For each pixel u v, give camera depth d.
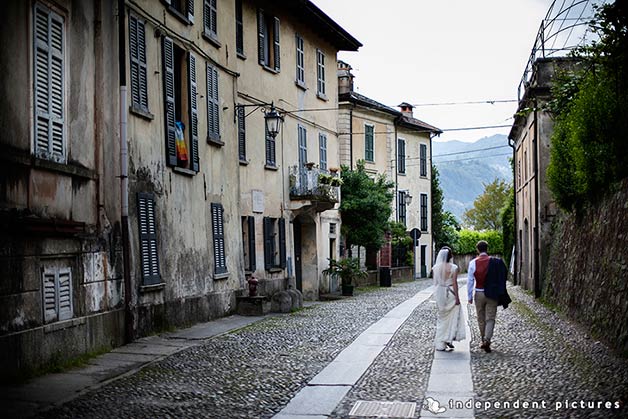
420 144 50.97
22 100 10.32
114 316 13.03
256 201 23.73
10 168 9.95
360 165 35.28
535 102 24.97
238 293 20.45
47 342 10.57
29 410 8.20
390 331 16.09
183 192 16.97
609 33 13.84
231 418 8.16
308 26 29.95
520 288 33.16
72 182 11.81
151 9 15.48
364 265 40.50
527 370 10.84
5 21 9.94
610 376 10.03
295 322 18.09
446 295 13.24
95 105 12.83
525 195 31.36
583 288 16.81
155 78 15.67
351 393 9.53
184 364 11.62
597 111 15.17
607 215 15.29
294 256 29.11
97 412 8.31
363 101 40.78
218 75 19.91
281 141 26.53
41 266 10.61
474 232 63.97
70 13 11.88
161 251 15.51
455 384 10.01
